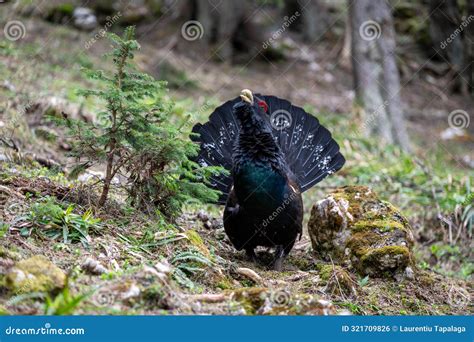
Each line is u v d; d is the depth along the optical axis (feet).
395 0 81.46
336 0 85.56
